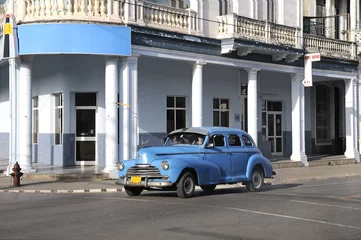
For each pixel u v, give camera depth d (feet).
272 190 54.90
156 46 68.39
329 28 103.35
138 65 75.72
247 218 35.47
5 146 92.94
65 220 34.68
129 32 64.49
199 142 49.14
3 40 64.18
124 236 29.43
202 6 75.31
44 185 57.88
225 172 49.88
